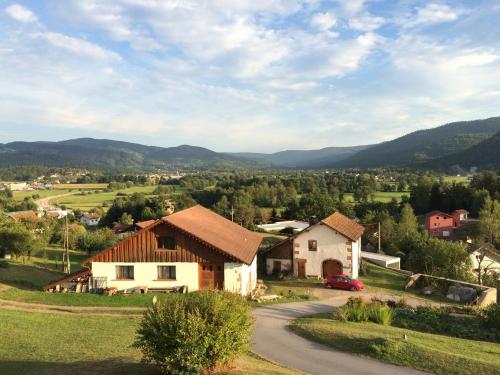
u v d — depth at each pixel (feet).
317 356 68.64
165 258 116.06
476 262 194.39
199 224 131.03
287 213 357.20
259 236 164.96
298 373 59.77
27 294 111.24
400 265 197.47
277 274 154.61
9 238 167.43
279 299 118.52
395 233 254.06
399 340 71.82
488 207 315.37
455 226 344.08
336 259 148.25
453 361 62.90
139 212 417.69
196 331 48.65
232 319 51.55
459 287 133.39
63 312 99.04
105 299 109.50
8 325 79.56
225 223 157.28
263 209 370.73
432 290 137.59
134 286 116.47
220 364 52.42
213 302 52.11
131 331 80.59
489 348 74.95
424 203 407.44
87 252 218.79
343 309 97.86
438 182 438.40
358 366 64.03
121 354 63.72
